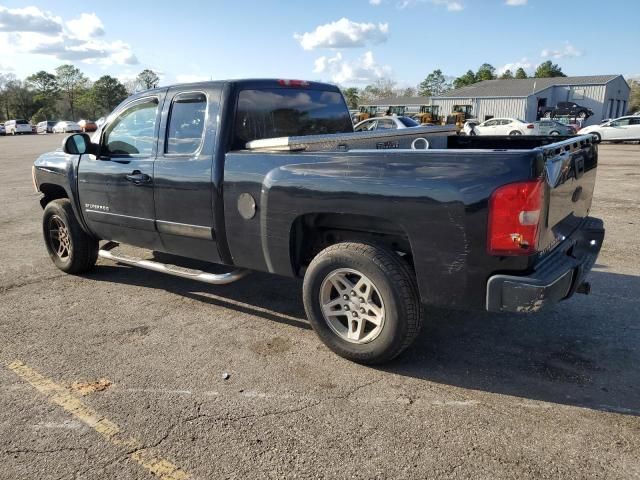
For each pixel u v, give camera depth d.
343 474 2.59
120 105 4.96
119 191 4.86
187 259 6.23
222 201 4.07
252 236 3.97
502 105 53.50
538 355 3.80
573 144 3.60
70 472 2.64
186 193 4.29
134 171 4.65
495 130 30.70
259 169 3.82
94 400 3.29
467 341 4.05
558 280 3.04
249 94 4.28
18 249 7.09
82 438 2.91
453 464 2.64
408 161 3.21
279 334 4.25
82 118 102.94
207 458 2.73
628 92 57.97
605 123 29.08
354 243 3.57
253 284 5.45
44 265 6.26
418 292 3.42
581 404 3.16
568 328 4.25
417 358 3.79
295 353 3.90
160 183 4.46
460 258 3.12
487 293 3.08
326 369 3.65
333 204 3.47
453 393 3.31
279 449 2.79
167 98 4.48
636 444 2.77
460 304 3.21
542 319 4.43
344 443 2.82
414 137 4.77
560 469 2.59
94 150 5.05
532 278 2.97
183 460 2.71
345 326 3.80
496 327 4.29
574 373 3.54
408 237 3.25
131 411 3.16
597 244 4.06
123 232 5.03
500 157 2.94
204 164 4.14
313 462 2.68
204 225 4.25
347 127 5.44
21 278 5.76
